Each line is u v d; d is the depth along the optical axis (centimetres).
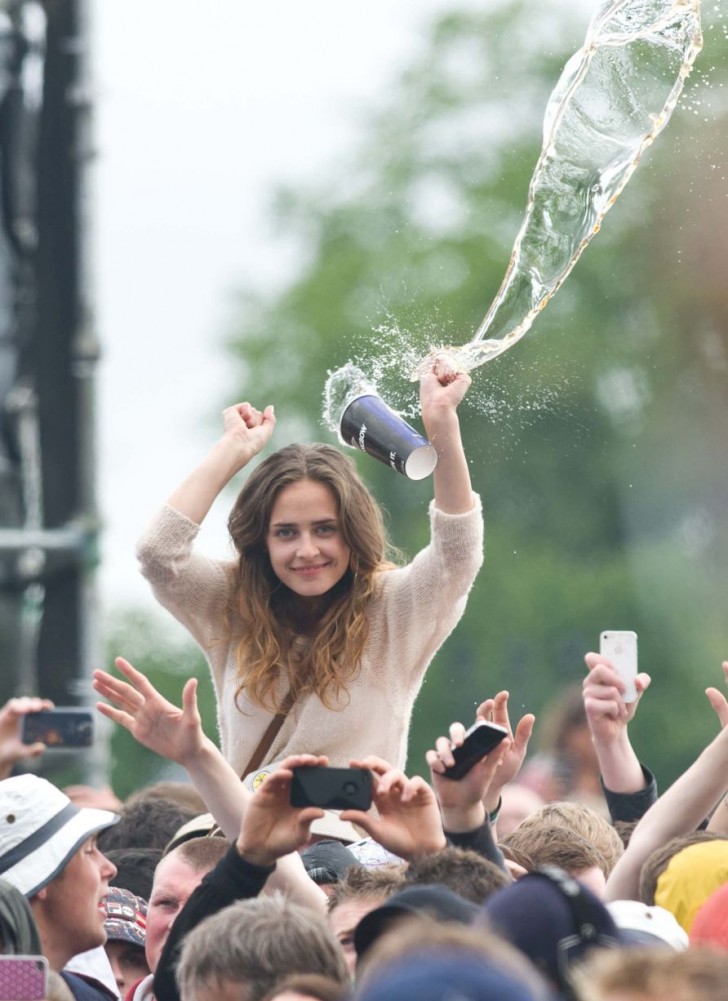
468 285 5688
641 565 4838
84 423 1673
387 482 4938
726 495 4841
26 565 1675
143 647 6334
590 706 1105
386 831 897
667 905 970
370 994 612
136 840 1238
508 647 4859
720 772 1010
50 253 1677
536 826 1103
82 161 1673
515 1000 605
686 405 4884
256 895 882
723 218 4731
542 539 4878
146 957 1058
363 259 6091
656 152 4697
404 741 1123
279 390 6016
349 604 1117
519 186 5975
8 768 1084
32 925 878
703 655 4753
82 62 1669
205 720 5953
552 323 4884
